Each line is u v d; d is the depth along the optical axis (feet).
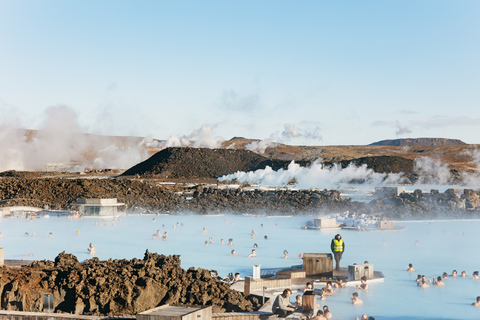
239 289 102.42
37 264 97.19
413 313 91.30
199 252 165.07
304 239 194.59
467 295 105.50
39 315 77.10
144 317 67.82
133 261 101.09
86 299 83.76
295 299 94.99
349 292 106.01
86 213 257.75
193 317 69.10
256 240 191.62
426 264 143.84
